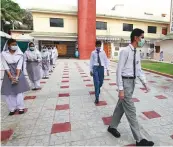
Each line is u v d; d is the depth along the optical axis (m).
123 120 3.60
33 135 3.05
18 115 3.91
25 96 5.38
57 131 3.18
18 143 2.81
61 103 4.70
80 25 20.84
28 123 3.51
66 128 3.29
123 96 2.62
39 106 4.48
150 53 25.17
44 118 3.74
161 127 3.31
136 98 5.09
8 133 3.12
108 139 2.90
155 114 3.92
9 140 2.89
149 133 3.09
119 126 3.35
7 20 24.05
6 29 25.42
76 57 22.30
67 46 23.28
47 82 7.50
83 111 4.12
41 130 3.22
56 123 3.50
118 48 24.50
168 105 4.50
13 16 24.45
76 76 9.00
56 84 7.08
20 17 26.77
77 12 21.70
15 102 4.00
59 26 22.05
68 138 2.94
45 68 8.45
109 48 24.05
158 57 22.45
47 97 5.27
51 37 21.14
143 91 5.85
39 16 21.27
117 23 24.44
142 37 2.59
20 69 3.90
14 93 3.87
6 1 23.78
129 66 2.62
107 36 23.25
